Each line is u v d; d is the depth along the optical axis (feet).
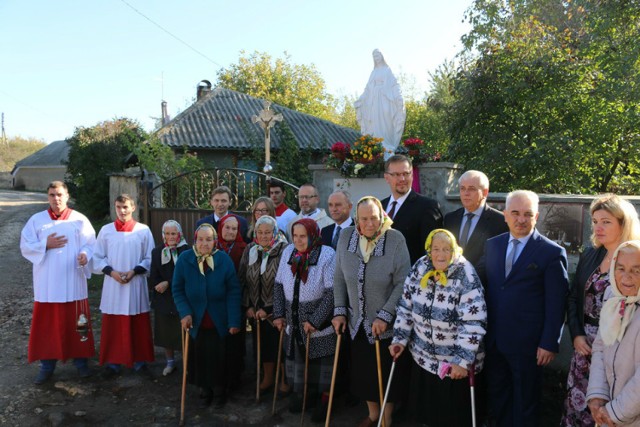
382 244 12.02
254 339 16.83
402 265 11.94
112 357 15.87
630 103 29.32
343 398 14.40
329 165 21.29
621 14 29.68
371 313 12.05
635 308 8.14
